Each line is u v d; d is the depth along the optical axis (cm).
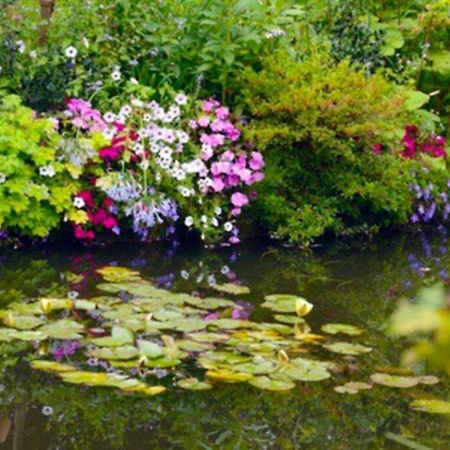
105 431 363
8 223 620
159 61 733
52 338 461
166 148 656
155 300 521
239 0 692
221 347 455
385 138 750
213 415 382
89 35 721
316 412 389
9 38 684
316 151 698
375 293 576
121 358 434
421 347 117
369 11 941
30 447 346
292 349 458
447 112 908
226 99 731
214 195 683
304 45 793
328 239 713
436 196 766
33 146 619
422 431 371
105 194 646
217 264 622
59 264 594
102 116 689
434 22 913
